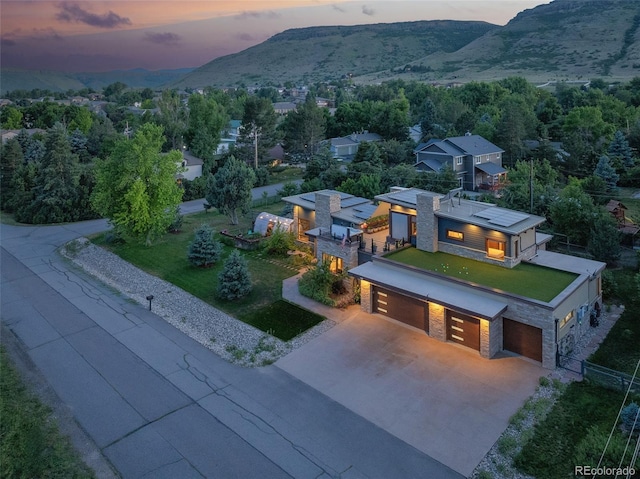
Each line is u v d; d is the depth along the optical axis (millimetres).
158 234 41500
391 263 26922
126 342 24797
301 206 38219
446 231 28125
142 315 28062
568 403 18469
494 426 17469
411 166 59719
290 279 32156
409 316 25109
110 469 15898
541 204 40406
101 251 40594
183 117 83625
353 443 16906
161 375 21609
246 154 76750
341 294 29094
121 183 38594
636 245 35500
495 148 64938
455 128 87188
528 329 21500
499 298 22281
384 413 18484
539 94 123562
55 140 53438
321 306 27922
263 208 53344
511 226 25625
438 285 24531
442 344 23219
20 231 48875
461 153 61500
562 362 21125
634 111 86062
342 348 23312
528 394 19156
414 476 15328
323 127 89750
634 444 15625
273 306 28266
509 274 24688
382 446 16719
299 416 18438
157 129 40562
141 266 36281
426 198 28078
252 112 76000
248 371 21734
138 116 120062
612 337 23328
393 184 54125
